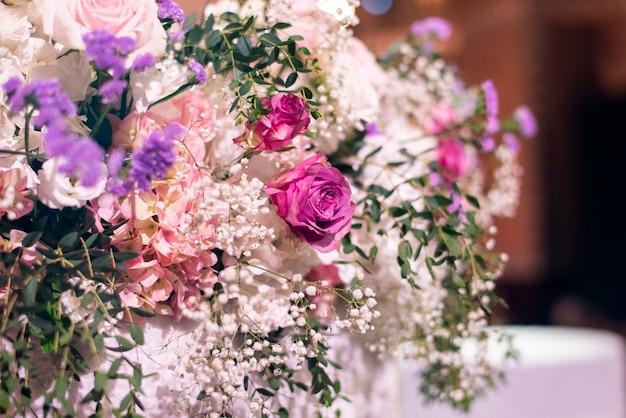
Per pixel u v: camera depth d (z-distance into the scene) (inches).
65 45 23.9
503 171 52.8
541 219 175.2
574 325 143.5
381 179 33.9
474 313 33.4
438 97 48.7
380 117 41.3
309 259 29.5
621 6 177.3
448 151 46.5
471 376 38.5
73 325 22.9
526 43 174.7
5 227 24.2
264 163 28.5
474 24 183.8
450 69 50.7
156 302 26.9
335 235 27.3
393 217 30.8
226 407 28.0
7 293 22.5
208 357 25.4
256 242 27.0
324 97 30.4
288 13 31.3
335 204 26.9
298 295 25.7
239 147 28.3
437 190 35.1
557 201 177.3
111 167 21.5
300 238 27.4
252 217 27.7
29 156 22.7
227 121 29.0
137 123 25.5
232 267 26.0
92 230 25.9
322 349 27.3
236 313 27.1
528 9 174.6
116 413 22.6
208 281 27.0
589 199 179.5
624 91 178.5
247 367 24.9
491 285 32.6
